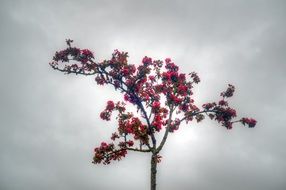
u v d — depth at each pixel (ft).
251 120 51.44
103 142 46.80
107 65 43.57
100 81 45.65
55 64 43.19
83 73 43.57
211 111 52.11
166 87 50.62
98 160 45.83
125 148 46.26
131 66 45.85
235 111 51.88
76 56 42.91
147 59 47.73
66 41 42.65
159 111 47.37
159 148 46.19
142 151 46.09
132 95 47.11
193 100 52.95
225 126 52.34
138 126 45.62
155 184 43.80
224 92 52.54
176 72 51.24
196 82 52.44
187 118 53.01
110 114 47.67
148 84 50.34
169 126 48.93
